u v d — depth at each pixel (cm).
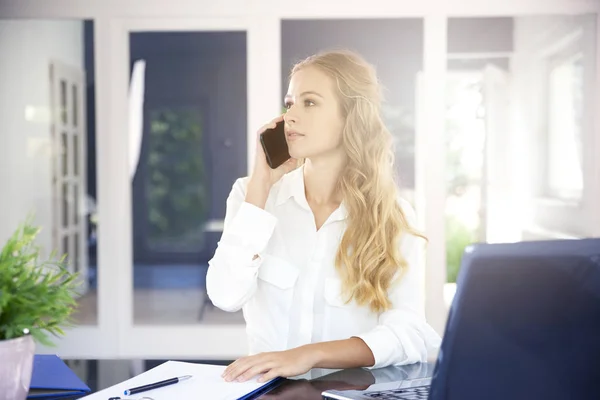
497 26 396
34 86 423
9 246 94
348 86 140
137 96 428
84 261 434
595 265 66
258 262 135
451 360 69
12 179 428
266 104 405
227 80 473
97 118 415
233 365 118
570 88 396
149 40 417
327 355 123
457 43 398
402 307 141
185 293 510
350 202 141
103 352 417
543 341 67
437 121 401
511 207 402
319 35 401
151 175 958
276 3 400
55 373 122
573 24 393
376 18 400
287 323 143
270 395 109
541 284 66
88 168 432
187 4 403
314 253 145
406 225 145
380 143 143
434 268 405
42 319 97
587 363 66
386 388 108
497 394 68
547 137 398
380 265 140
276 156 140
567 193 399
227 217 149
